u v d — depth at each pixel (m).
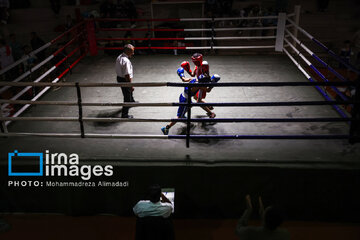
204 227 3.96
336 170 3.65
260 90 5.71
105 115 5.03
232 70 6.66
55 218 4.11
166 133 4.30
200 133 4.45
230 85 3.68
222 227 3.96
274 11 11.56
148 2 13.12
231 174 3.75
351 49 9.41
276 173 3.72
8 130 4.63
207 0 11.59
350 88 5.64
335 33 12.05
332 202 3.86
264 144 4.18
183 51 8.55
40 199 4.07
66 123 4.82
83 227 3.96
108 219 4.09
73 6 12.86
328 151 3.99
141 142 4.27
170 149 4.09
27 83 3.83
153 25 9.73
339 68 10.37
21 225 3.99
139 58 7.50
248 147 4.11
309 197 3.85
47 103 3.98
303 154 3.94
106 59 7.50
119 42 9.16
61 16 12.83
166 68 6.81
